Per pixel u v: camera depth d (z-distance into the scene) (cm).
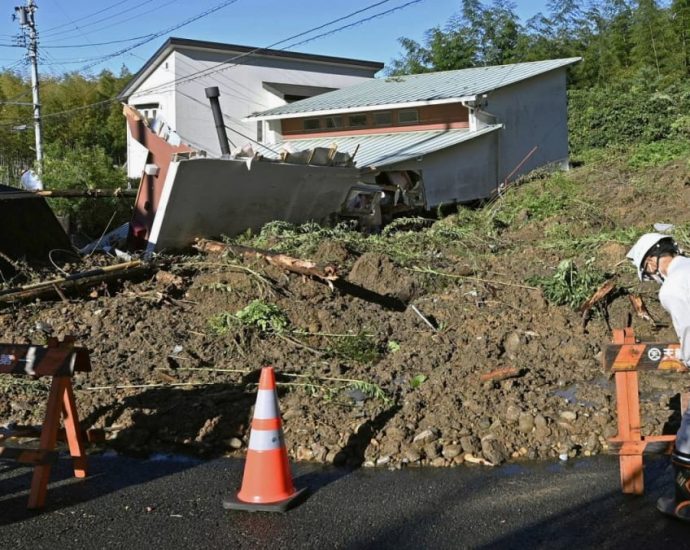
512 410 604
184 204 1057
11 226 989
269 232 1118
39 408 664
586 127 2467
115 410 645
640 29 2845
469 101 1806
